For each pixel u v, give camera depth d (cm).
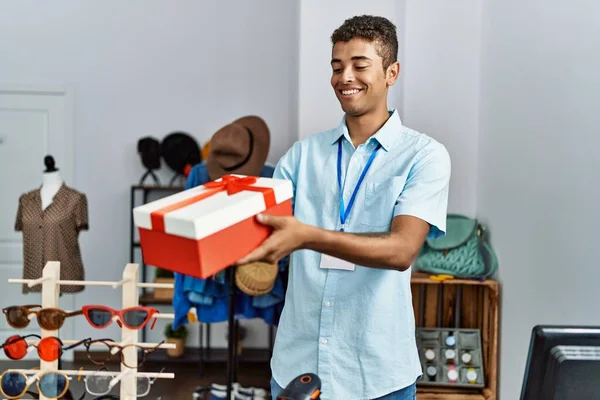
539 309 299
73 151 550
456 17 377
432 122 380
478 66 378
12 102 548
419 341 367
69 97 548
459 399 352
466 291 372
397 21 384
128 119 552
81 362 538
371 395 183
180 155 544
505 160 340
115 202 554
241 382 495
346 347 184
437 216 175
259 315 381
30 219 474
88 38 548
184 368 526
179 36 550
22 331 547
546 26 295
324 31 388
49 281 203
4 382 200
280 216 127
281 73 553
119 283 203
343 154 193
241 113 554
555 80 285
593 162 251
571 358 114
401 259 148
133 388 202
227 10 550
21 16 545
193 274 121
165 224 121
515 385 328
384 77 182
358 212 185
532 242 307
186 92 552
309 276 187
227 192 135
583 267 258
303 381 117
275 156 555
